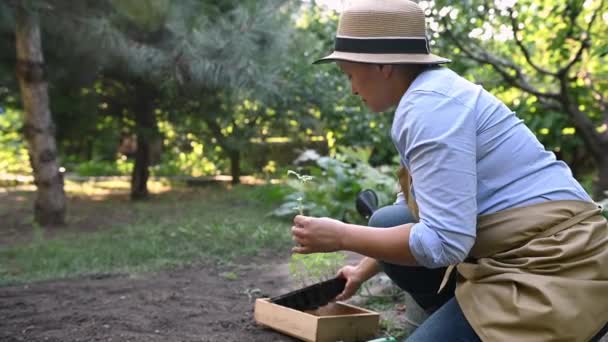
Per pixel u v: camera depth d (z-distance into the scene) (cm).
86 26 596
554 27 588
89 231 596
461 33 617
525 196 176
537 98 650
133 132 825
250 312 318
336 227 182
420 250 169
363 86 194
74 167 1289
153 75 656
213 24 652
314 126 906
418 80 183
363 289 347
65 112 762
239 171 1025
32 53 604
